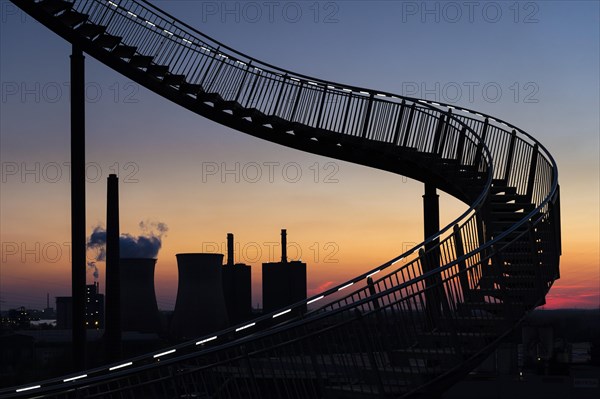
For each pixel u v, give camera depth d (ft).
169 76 91.97
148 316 436.35
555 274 64.03
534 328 213.66
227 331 54.54
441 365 46.91
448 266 46.78
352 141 90.58
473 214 57.77
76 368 92.32
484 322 50.62
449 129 86.89
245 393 45.60
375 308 47.83
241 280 619.26
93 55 92.63
